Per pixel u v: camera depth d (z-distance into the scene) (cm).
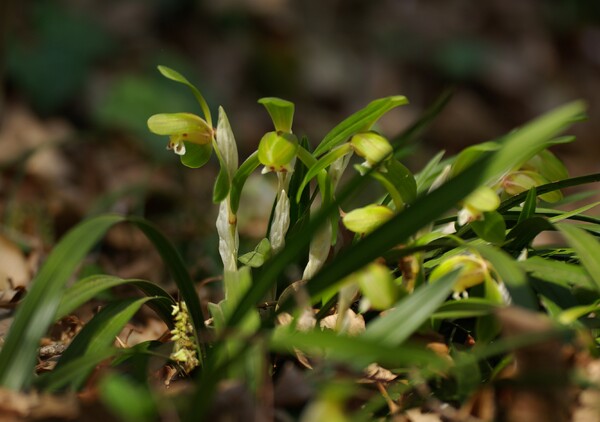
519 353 55
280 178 64
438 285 56
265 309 65
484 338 58
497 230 60
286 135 61
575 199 72
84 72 197
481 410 57
